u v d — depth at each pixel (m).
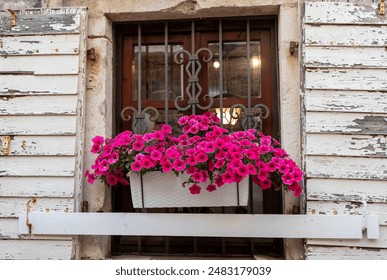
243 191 1.61
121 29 2.03
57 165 1.78
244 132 1.65
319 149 1.69
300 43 1.78
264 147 1.58
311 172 1.69
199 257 1.87
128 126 1.99
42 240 1.75
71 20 1.84
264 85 1.96
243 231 1.65
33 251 1.75
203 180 1.54
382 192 1.66
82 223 1.70
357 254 1.65
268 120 1.93
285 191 1.77
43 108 1.80
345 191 1.67
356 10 1.74
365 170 1.67
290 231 1.64
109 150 1.63
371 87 1.70
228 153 1.53
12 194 1.77
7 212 1.77
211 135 1.62
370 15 1.73
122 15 1.91
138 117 1.91
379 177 1.66
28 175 1.77
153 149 1.60
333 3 1.75
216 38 2.00
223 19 1.96
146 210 1.96
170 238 1.93
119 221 1.69
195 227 1.66
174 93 2.02
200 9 1.86
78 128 1.80
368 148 1.68
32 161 1.79
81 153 1.80
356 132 1.69
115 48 2.02
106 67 1.89
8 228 1.76
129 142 1.64
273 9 1.88
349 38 1.73
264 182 1.59
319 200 1.67
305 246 1.68
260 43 1.99
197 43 2.00
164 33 2.02
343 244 1.65
